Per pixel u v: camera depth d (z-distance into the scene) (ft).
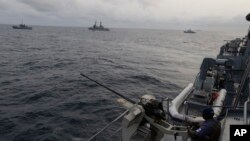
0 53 161.38
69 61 135.85
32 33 474.08
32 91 68.85
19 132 42.57
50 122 47.09
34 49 196.75
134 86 80.38
